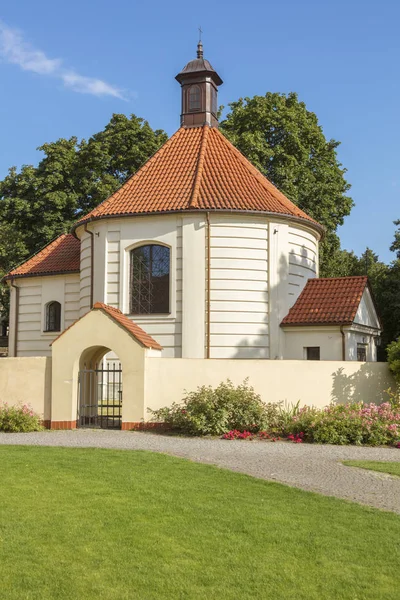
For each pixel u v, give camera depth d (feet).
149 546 27.30
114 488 36.94
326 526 30.53
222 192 90.84
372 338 99.96
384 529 30.19
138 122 154.40
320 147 143.64
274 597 22.88
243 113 140.87
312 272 99.66
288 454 50.70
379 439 57.06
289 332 89.92
